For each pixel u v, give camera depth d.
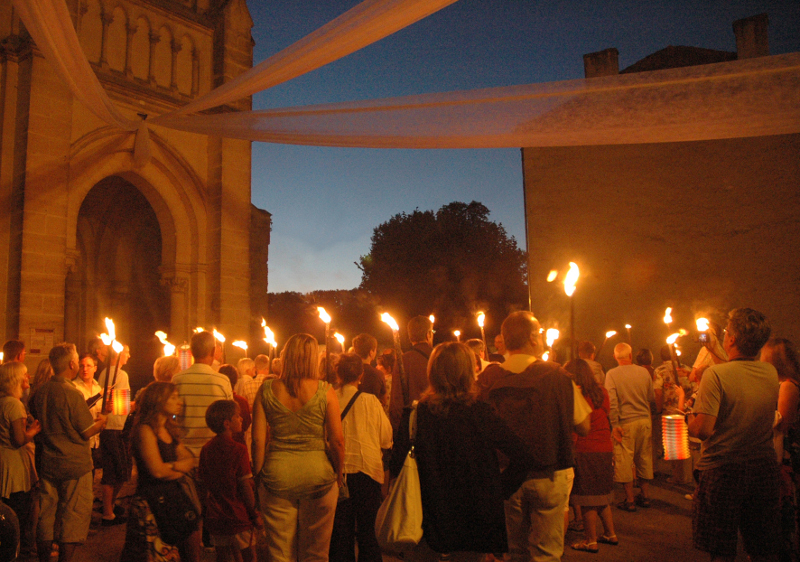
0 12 11.39
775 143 12.65
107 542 5.00
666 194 13.12
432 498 2.64
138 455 3.27
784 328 12.20
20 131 10.95
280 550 3.18
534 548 2.92
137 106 12.83
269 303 32.44
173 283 13.45
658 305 12.87
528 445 2.83
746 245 12.59
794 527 3.14
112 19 12.63
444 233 31.50
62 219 11.12
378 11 3.65
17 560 4.52
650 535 5.10
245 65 14.87
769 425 3.06
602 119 3.76
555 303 13.30
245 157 14.35
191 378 4.36
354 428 4.00
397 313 30.89
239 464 3.76
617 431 6.01
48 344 10.73
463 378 2.73
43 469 4.09
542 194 13.68
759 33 12.94
